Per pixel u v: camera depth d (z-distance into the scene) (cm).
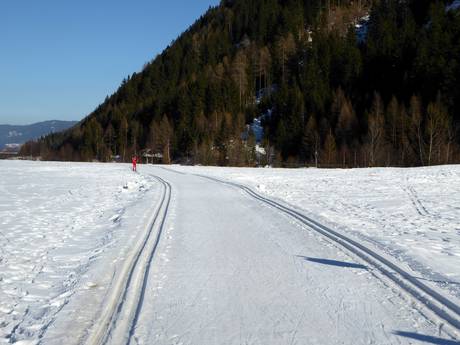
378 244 847
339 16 14412
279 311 512
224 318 493
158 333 455
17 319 500
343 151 6625
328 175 3362
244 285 606
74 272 685
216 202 1561
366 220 1189
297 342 432
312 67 9900
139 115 11588
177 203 1526
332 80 9994
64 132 14962
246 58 12444
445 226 1109
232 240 900
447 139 5800
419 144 5719
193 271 674
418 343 430
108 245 852
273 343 431
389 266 692
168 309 520
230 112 9738
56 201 1656
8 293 588
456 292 562
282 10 15512
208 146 7856
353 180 2816
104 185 2450
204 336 447
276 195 1888
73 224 1126
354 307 523
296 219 1173
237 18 16750
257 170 4431
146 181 2686
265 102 10506
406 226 1100
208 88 10619
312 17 14725
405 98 7850
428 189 2186
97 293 577
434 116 5769
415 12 12450
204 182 2564
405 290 582
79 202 1625
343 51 10394
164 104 11019
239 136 8044
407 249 802
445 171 3384
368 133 6266
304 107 8469
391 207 1497
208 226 1066
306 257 758
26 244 884
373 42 10269
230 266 702
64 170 4244
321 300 547
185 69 13775
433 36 8512
